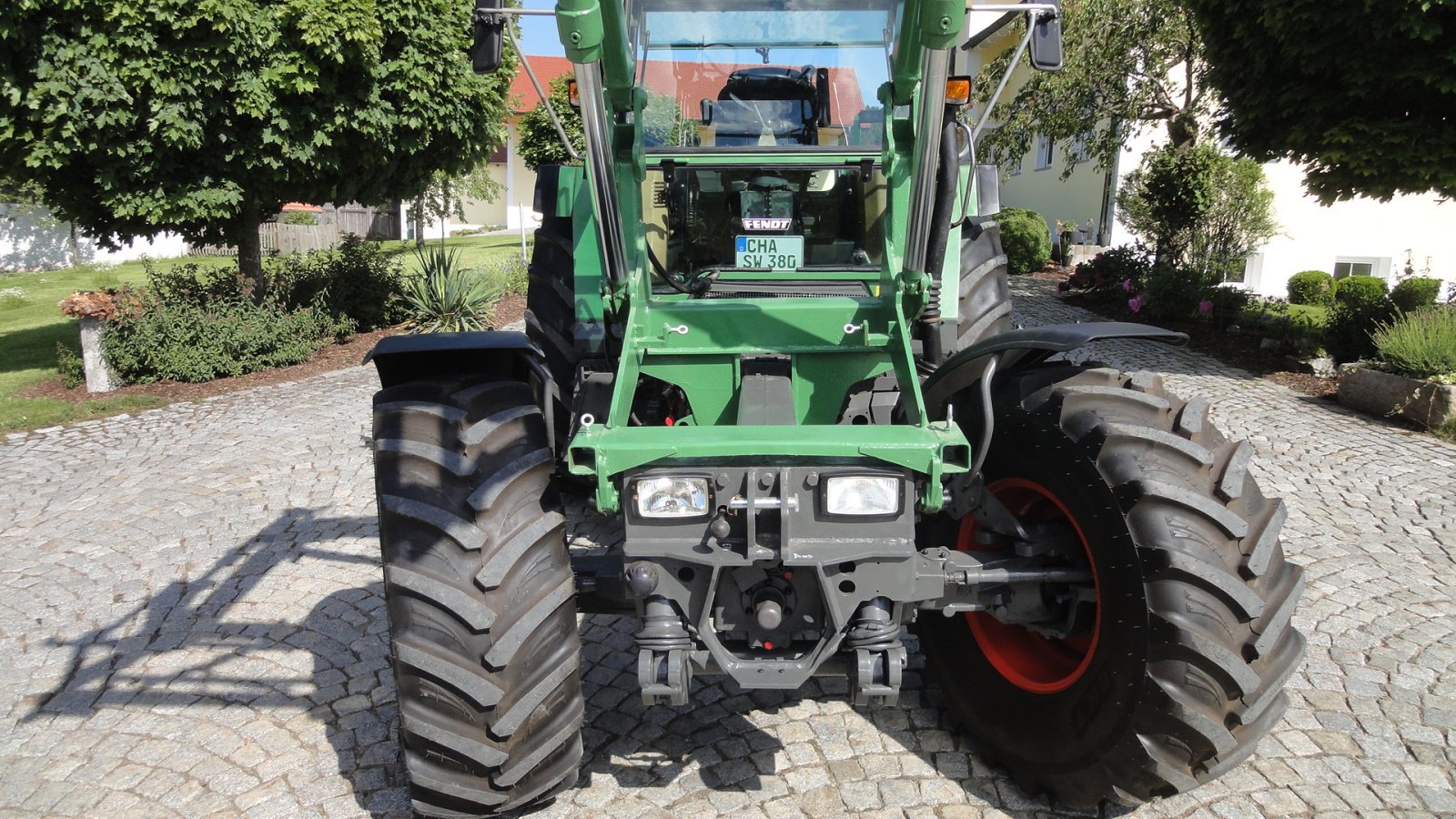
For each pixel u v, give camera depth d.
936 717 3.47
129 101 8.51
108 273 20.97
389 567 2.56
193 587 4.68
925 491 2.55
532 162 20.73
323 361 10.42
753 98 3.77
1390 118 7.46
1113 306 13.16
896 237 3.38
